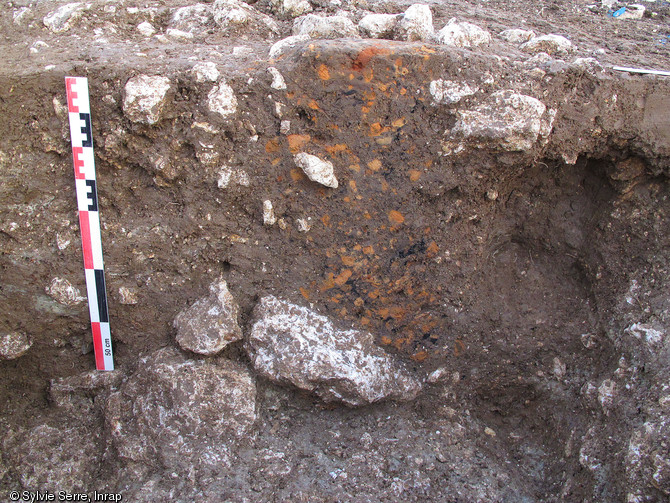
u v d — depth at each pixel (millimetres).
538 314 1035
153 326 984
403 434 981
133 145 897
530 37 1059
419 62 868
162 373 931
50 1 1099
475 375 1041
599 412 930
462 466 955
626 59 1013
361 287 979
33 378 999
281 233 958
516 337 1031
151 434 915
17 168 895
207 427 917
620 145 937
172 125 893
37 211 919
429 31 988
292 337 944
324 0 1135
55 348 982
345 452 949
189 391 919
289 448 945
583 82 908
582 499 883
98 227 931
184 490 874
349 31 961
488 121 879
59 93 872
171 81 871
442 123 896
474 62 888
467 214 972
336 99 878
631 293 964
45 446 952
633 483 821
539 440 1021
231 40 1012
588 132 919
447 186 927
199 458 898
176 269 963
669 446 803
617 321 967
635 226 979
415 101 885
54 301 943
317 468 923
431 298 1000
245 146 907
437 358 1023
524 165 940
